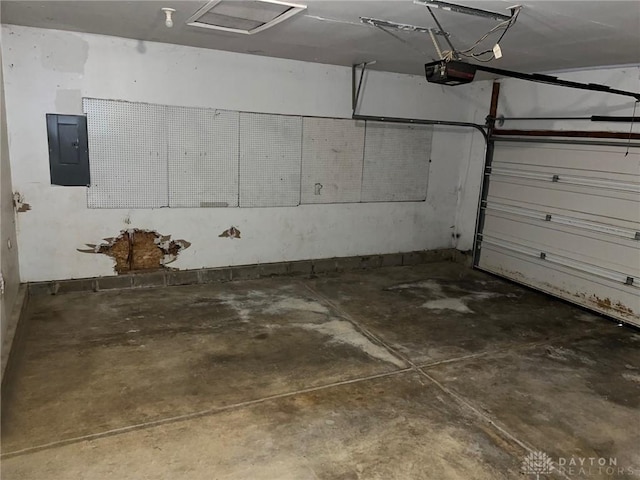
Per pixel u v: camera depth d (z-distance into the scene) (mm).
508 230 5559
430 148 6020
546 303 4855
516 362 3459
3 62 3822
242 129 4848
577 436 2596
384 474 2213
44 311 3943
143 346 3404
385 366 3295
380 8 2896
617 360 3578
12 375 2904
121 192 4445
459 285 5336
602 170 4492
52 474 2098
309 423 2582
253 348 3471
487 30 3293
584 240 4695
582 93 4664
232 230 5027
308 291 4863
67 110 4117
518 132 5312
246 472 2178
